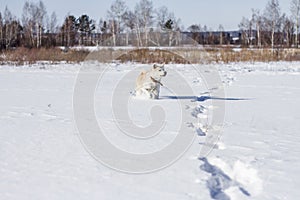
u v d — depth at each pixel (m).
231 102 9.73
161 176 4.07
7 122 6.81
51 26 57.88
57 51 28.06
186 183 3.88
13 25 51.44
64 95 10.84
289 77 16.61
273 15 51.31
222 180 4.15
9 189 3.66
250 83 14.52
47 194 3.55
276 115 7.90
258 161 4.60
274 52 27.05
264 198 3.59
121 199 3.46
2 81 15.01
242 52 26.92
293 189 3.79
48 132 6.02
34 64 24.16
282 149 5.18
